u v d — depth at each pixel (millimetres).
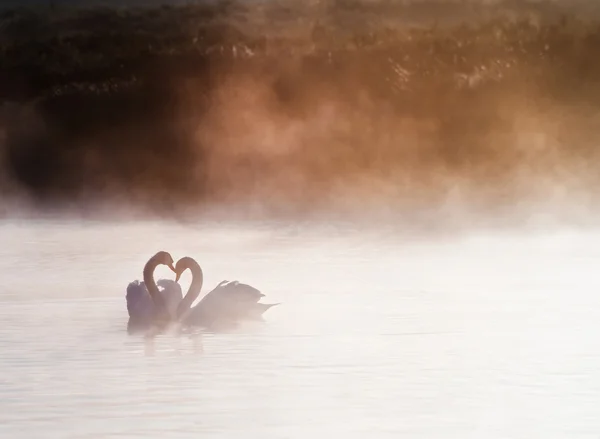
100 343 36031
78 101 102625
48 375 31188
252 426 25906
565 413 27016
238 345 35281
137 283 39750
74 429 25766
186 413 27094
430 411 27250
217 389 29422
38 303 43906
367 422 26188
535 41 108375
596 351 33594
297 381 30344
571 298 43406
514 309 40906
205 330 38125
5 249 61750
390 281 48344
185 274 53250
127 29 133750
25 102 104562
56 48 114938
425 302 42750
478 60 105562
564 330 37000
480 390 28938
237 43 114438
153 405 27875
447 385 29703
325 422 26250
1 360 33312
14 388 29734
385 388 29375
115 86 104312
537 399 28297
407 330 37156
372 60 105500
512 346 34344
